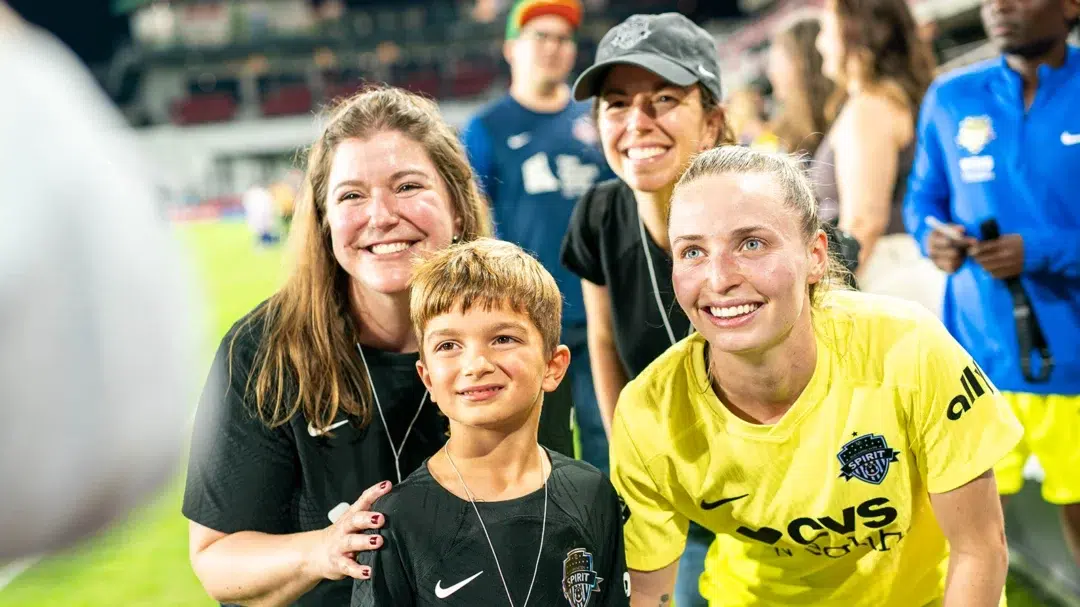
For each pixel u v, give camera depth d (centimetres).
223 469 191
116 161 77
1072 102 284
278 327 195
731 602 216
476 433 173
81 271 71
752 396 181
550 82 429
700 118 243
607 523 184
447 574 169
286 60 4528
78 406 70
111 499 73
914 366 178
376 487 175
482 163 434
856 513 184
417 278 177
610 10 4181
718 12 4238
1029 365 291
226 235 2658
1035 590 323
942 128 311
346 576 184
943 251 306
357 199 189
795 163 177
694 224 167
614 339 274
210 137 4106
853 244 249
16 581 405
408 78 4506
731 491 189
